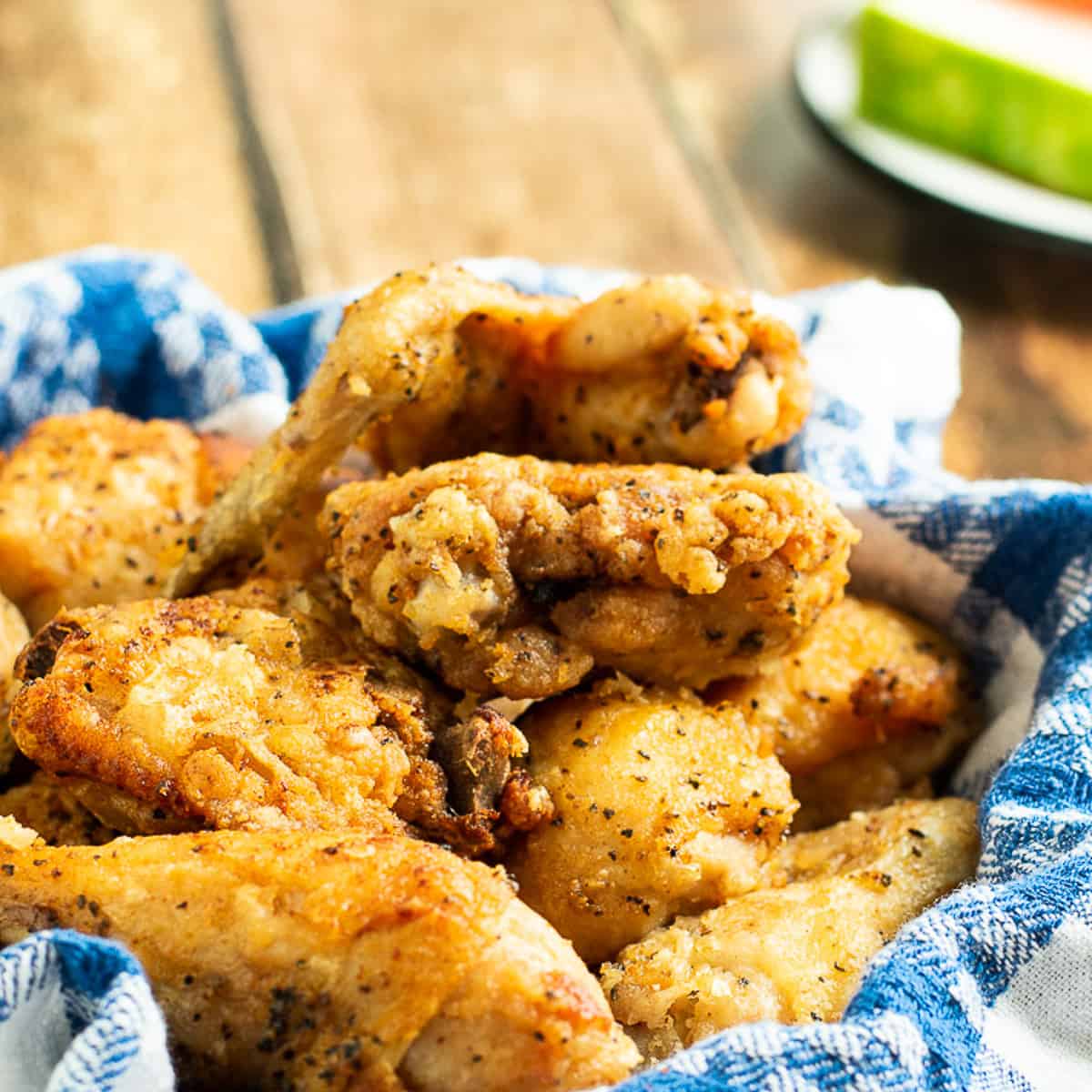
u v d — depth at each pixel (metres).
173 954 0.45
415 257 0.72
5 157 0.73
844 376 0.55
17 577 0.53
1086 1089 0.45
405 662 0.50
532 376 0.53
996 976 0.46
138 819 0.47
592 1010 0.44
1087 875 0.46
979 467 0.67
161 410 0.58
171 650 0.48
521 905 0.45
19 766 0.51
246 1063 0.45
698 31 0.92
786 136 0.83
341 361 0.51
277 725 0.48
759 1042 0.44
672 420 0.52
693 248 0.75
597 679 0.50
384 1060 0.44
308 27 0.87
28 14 0.83
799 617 0.49
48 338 0.57
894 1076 0.44
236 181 0.74
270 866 0.45
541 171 0.79
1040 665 0.52
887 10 0.77
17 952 0.43
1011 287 0.74
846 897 0.49
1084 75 0.73
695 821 0.48
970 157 0.78
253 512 0.51
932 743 0.53
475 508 0.48
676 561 0.48
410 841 0.45
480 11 0.90
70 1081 0.43
